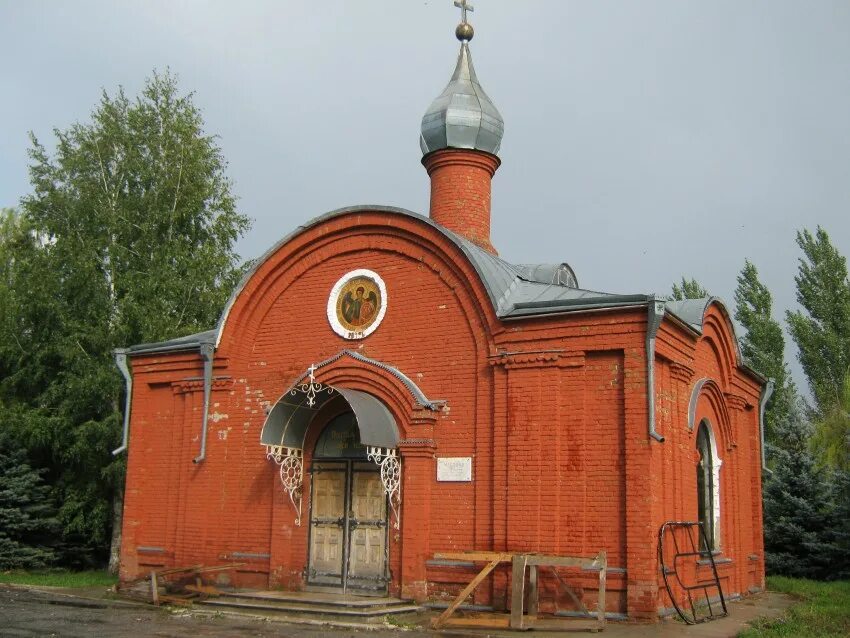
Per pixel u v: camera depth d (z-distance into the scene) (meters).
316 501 17.41
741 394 20.84
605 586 13.84
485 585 15.01
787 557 26.22
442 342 16.58
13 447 26.00
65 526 25.66
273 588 17.16
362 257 18.03
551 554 14.45
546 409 15.00
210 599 16.44
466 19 23.17
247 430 18.47
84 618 14.95
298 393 16.56
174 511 19.06
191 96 30.72
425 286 17.03
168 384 20.03
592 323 14.90
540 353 15.21
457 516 15.65
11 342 27.64
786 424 31.30
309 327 18.33
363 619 14.44
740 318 41.97
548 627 13.33
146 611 16.09
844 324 40.00
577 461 14.65
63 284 27.17
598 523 14.30
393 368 16.77
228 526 18.12
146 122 29.78
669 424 15.27
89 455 25.69
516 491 14.95
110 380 25.98
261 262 18.95
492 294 15.88
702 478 18.36
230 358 18.89
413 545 15.73
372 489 16.88
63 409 25.98
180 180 29.52
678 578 14.61
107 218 27.91
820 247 41.28
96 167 28.78
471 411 15.96
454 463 15.89
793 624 15.33
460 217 21.27
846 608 17.97
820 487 26.78
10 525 24.44
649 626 13.44
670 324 15.42
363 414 15.58
